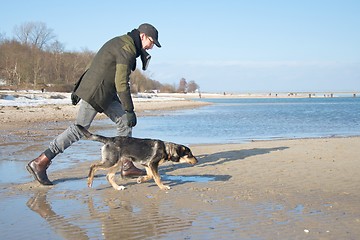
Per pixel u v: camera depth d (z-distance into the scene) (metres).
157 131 18.33
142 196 6.52
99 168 7.07
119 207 5.88
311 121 25.00
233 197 6.28
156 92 116.81
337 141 12.84
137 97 76.19
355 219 5.08
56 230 4.91
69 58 83.56
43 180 7.14
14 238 4.64
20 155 10.60
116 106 7.70
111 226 5.04
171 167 8.84
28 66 71.50
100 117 28.27
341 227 4.80
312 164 8.82
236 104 64.44
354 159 9.34
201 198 6.28
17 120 23.09
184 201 6.14
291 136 16.27
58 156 10.55
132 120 7.41
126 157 7.16
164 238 4.61
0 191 6.82
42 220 5.29
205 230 4.82
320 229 4.75
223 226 4.94
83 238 4.65
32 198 6.38
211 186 7.09
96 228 4.98
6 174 8.20
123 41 7.18
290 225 4.91
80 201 6.21
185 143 13.64
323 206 5.70
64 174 8.16
